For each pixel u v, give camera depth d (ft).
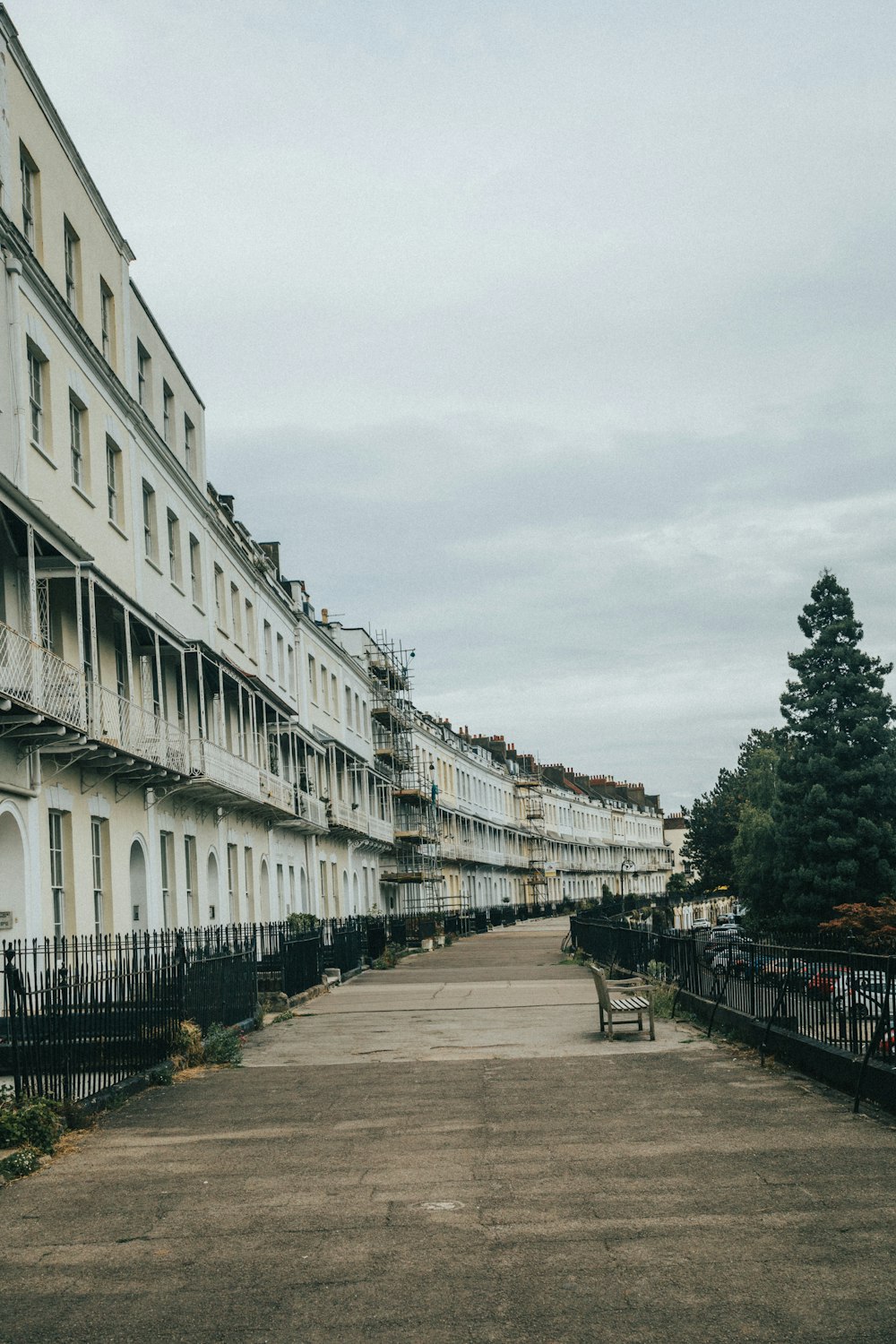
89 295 73.15
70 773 63.46
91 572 61.36
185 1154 31.50
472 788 282.15
